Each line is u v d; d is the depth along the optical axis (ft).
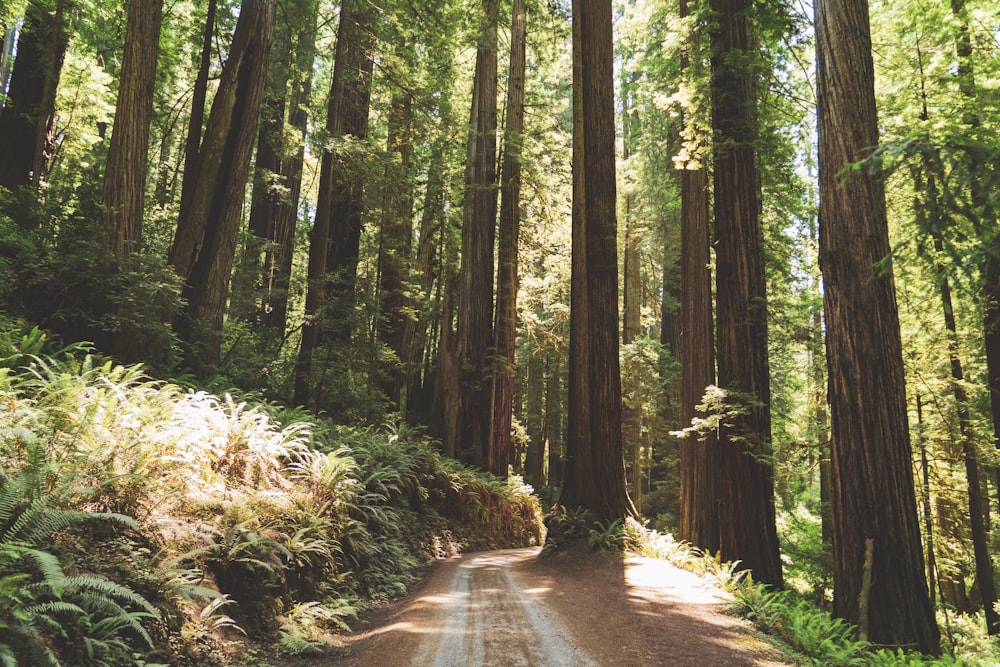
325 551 24.02
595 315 45.60
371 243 84.64
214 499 21.61
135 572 15.65
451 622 21.43
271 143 74.13
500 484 68.18
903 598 24.31
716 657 17.57
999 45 48.75
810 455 61.87
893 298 26.63
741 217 39.96
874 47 52.95
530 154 78.23
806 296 47.29
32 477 14.23
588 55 48.80
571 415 46.26
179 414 23.45
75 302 32.83
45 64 55.06
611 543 39.01
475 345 74.43
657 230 90.58
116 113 37.11
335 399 59.77
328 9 80.38
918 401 55.52
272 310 75.51
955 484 61.46
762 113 42.88
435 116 75.00
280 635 19.30
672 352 104.17
